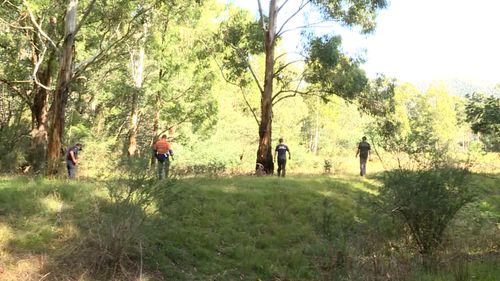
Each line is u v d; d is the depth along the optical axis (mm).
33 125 25781
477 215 12359
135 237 8633
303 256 10227
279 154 20125
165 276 8695
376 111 23078
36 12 21016
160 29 27859
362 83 22719
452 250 9414
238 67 24312
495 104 22047
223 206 12398
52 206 10180
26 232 8914
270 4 22984
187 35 25156
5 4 21969
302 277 9344
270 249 10688
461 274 7273
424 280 7352
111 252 8344
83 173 20266
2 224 9102
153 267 8805
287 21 22781
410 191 9633
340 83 22578
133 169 9289
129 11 22250
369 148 20625
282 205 13492
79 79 26672
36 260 8078
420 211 9539
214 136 41531
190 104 32938
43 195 10781
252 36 23859
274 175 20469
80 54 26656
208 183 15133
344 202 14414
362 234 9656
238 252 10273
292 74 25203
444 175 9766
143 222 8961
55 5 20812
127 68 32406
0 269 7656
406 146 10344
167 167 10570
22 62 25547
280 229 11859
